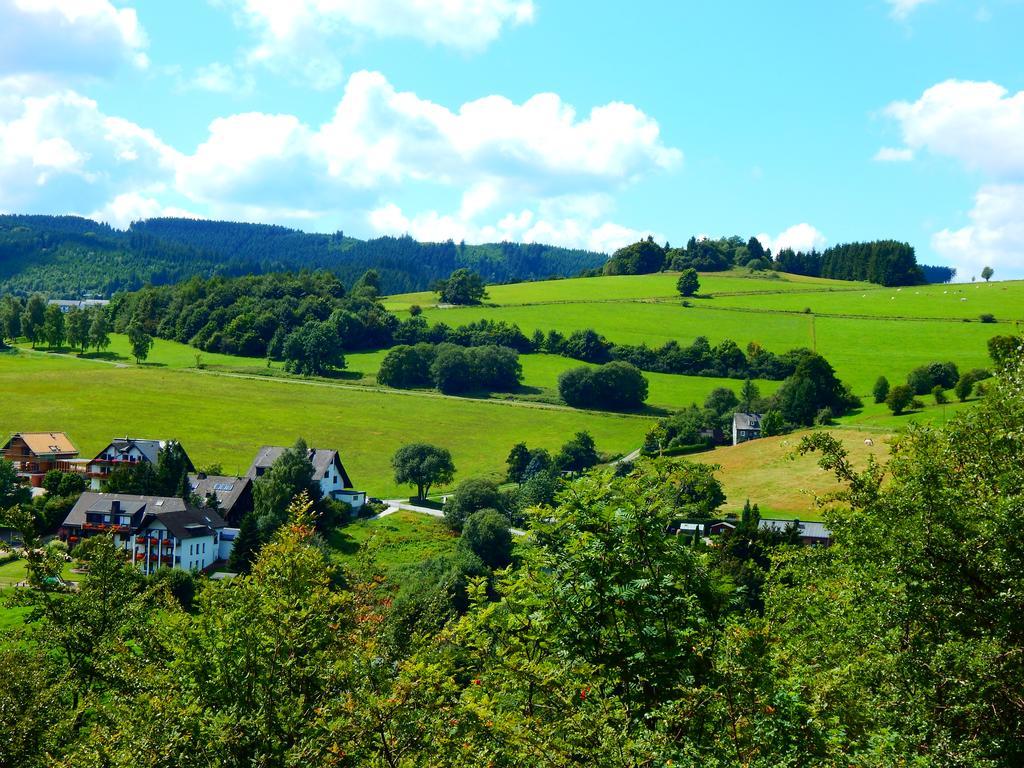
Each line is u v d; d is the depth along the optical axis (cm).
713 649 1276
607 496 1502
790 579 2306
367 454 12388
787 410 12694
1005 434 1662
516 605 1481
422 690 1311
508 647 1380
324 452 9550
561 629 1392
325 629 1727
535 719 1187
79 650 2181
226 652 1611
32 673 2067
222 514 8625
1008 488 1546
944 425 1875
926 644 1446
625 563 1407
